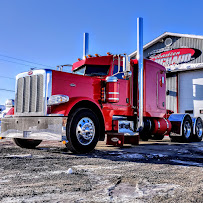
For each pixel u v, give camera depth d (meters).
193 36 18.25
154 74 7.34
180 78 17.64
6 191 2.19
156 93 7.40
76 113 4.75
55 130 4.50
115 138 5.97
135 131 6.39
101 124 5.28
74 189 2.28
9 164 3.49
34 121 4.78
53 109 4.69
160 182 2.61
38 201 1.93
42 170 3.13
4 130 5.28
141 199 2.02
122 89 6.05
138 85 6.44
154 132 7.45
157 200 2.00
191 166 3.64
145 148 6.04
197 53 18.17
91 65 6.03
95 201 1.96
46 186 2.37
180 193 2.20
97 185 2.44
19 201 1.92
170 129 8.06
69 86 5.06
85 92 5.31
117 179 2.70
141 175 2.93
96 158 4.24
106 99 5.66
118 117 6.00
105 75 5.82
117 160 4.09
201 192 2.24
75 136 4.69
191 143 8.14
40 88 4.86
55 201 1.94
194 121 8.84
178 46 19.33
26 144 5.72
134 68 6.55
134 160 4.16
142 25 6.61
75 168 3.29
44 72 4.82
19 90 5.34
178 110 17.42
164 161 4.12
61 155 4.50
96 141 5.03
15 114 5.34
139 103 6.41
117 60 5.98
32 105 4.99
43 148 5.73
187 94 17.19
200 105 16.55
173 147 6.46
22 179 2.65
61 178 2.71
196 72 16.95
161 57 20.23
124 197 2.07
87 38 8.73
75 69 6.38
